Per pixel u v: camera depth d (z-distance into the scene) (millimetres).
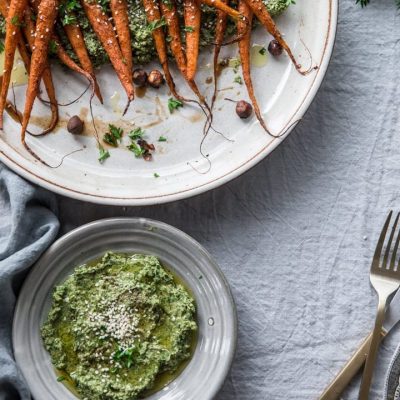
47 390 595
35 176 596
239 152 611
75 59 602
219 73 612
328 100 633
